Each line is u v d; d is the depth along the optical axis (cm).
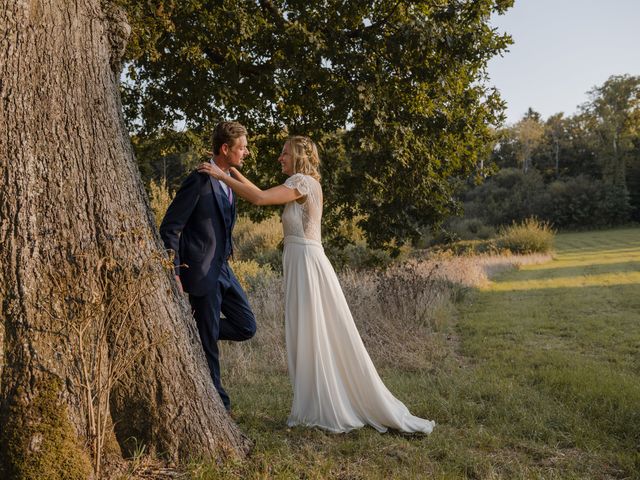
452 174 859
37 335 227
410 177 745
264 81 685
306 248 341
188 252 309
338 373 338
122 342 239
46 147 237
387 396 344
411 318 810
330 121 721
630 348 645
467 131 757
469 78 780
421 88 725
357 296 811
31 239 231
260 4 688
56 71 243
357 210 805
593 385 450
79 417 233
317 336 332
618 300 1044
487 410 390
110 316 242
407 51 677
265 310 767
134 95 735
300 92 726
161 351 259
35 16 239
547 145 6356
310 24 670
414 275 968
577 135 6316
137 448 252
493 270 1856
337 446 303
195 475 243
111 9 279
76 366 234
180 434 258
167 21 528
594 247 3045
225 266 338
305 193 337
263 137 794
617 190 4966
